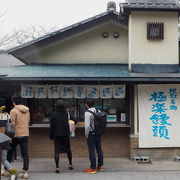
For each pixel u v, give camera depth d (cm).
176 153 822
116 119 855
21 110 644
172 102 816
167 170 700
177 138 813
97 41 951
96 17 909
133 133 823
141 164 769
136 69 820
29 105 854
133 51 827
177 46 831
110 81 774
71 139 858
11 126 618
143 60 827
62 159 845
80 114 862
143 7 807
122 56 950
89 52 950
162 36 824
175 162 791
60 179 627
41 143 855
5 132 616
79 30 932
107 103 859
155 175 656
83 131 859
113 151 856
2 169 674
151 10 827
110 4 938
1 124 618
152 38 823
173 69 826
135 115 823
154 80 757
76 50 950
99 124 676
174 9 813
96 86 822
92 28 941
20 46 895
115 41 952
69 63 949
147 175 656
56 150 687
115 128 857
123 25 938
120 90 819
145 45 830
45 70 837
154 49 830
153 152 819
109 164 771
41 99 860
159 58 829
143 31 834
